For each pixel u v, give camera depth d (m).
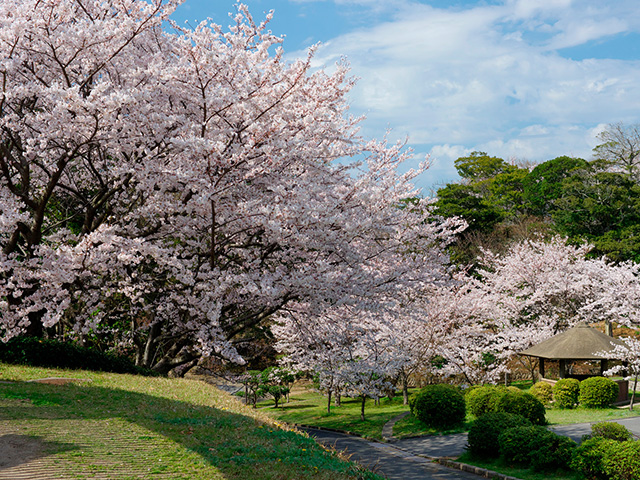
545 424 16.67
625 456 10.26
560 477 11.35
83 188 16.05
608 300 23.30
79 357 13.73
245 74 11.03
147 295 15.07
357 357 20.89
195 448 7.82
